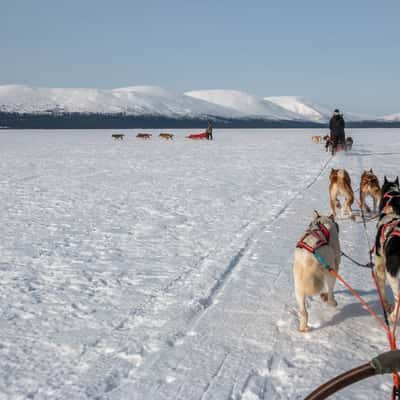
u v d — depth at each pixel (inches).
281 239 335.6
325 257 186.5
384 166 780.6
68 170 805.2
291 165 849.5
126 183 642.8
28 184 636.7
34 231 370.6
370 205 474.6
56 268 278.5
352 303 217.6
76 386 152.8
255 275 259.6
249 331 191.0
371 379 154.3
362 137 2030.0
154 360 168.4
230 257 295.0
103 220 409.4
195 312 212.1
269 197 514.0
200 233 359.3
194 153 1187.3
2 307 220.1
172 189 584.7
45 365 166.9
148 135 2118.6
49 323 202.4
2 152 1229.7
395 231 179.9
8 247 324.5
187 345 179.8
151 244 330.3
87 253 309.6
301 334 187.9
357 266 272.8
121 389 150.7
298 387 149.0
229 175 718.5
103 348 179.0
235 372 159.0
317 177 669.9
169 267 278.4
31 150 1309.1
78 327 198.1
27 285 249.9
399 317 197.3
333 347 176.2
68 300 228.5
